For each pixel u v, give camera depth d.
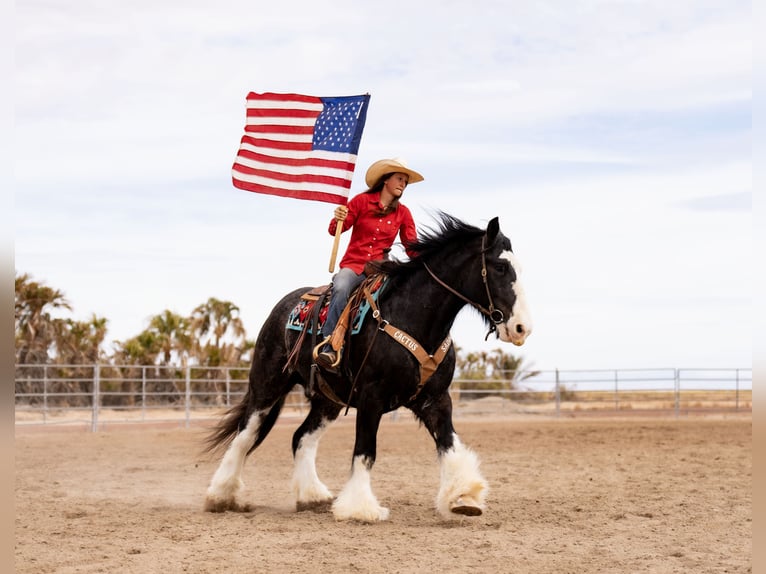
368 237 8.16
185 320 35.91
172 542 6.60
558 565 5.76
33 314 31.48
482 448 15.98
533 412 29.53
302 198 8.73
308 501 8.55
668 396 31.92
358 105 8.80
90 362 31.34
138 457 15.02
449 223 7.45
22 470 12.63
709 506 8.48
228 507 8.53
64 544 6.54
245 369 30.22
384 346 7.40
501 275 7.13
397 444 17.45
